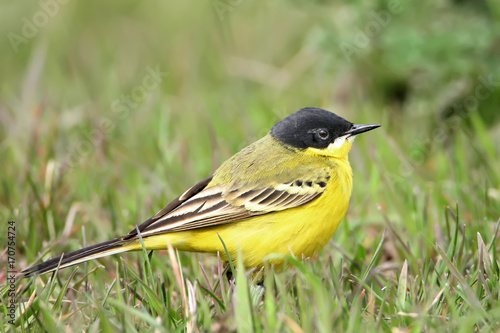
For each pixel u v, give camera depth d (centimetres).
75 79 1852
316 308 741
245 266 953
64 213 1188
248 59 1950
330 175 971
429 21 1545
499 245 1015
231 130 1573
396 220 1153
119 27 1997
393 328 742
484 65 1507
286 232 940
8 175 1331
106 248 907
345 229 1074
